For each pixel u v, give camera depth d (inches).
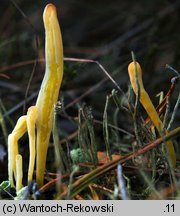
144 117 10.8
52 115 6.9
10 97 11.5
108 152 7.4
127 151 8.8
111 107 11.6
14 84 12.1
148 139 7.4
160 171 7.4
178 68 13.4
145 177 6.7
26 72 13.2
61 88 10.9
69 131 10.3
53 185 7.5
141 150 6.8
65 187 7.1
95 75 13.5
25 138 9.5
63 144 9.3
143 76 12.5
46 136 6.9
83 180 6.5
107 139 7.4
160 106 7.7
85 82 12.9
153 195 6.8
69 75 10.4
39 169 7.0
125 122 10.7
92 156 7.3
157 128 7.2
